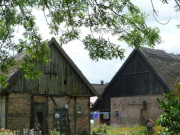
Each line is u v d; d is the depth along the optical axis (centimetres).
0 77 1042
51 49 2070
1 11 987
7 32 1000
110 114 3150
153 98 2717
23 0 1026
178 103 750
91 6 986
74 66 2144
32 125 1878
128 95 2980
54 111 2012
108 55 972
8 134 1435
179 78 2636
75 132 2089
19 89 1864
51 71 2045
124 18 984
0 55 989
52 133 1819
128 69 3028
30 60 1080
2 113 1822
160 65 2817
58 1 1018
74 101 2130
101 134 2083
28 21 1045
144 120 2767
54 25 1079
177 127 734
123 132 2166
